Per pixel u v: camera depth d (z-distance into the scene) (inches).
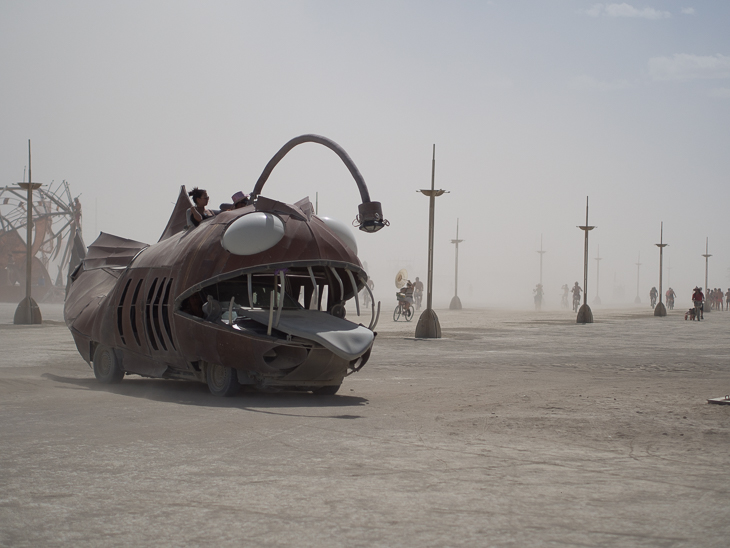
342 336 411.8
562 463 249.0
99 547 161.3
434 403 401.1
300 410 369.7
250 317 418.0
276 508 191.3
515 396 429.7
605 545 164.9
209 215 505.0
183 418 338.6
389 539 167.3
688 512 191.3
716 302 2977.4
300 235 430.6
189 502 196.4
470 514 187.3
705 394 438.6
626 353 754.8
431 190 936.3
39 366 595.8
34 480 218.4
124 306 483.2
